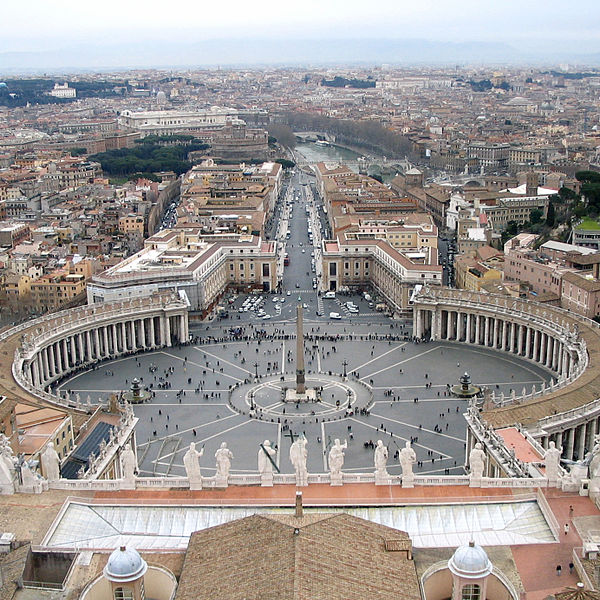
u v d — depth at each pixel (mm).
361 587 84688
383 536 95750
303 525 92938
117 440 169250
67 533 113250
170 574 94812
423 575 95000
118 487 125312
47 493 123438
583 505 117562
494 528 114250
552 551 104188
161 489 125812
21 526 113375
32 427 162000
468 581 88500
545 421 176250
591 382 198000
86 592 92125
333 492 124375
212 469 183625
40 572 103125
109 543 109375
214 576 88125
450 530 114125
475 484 124812
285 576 83188
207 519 117250
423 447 196375
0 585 95062
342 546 90812
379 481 126562
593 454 125438
